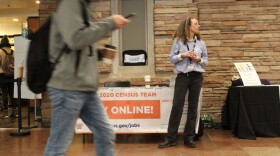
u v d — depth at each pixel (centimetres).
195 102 443
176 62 441
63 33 170
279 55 610
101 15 633
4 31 1323
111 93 486
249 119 503
